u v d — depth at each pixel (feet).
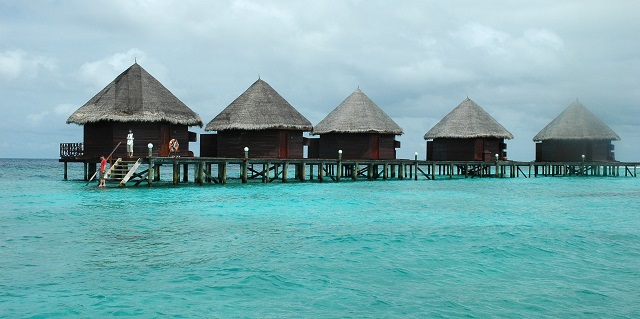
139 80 116.78
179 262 42.06
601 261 43.98
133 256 44.19
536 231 59.11
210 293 33.99
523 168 334.03
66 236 53.06
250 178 135.54
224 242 50.39
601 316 30.66
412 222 65.36
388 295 33.96
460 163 153.99
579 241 52.70
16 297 32.94
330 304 32.14
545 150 182.39
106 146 113.19
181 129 119.75
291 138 130.52
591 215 74.49
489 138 163.22
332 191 105.81
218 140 130.00
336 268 40.42
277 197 92.22
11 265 40.91
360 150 144.15
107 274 38.37
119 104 112.37
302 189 108.27
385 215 71.51
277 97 131.64
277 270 39.58
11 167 315.78
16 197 88.58
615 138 175.22
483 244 50.60
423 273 39.42
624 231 59.47
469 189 120.67
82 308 31.04
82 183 124.88
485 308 31.73
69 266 40.70
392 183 134.51
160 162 104.63
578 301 33.22
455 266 41.68
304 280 37.01
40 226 58.85
